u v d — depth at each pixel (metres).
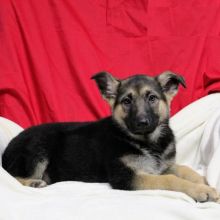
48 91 1.67
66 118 1.69
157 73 1.74
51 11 1.71
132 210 1.18
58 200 1.22
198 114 1.60
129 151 1.40
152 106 1.44
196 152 1.59
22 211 1.19
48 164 1.47
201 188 1.28
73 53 1.70
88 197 1.24
